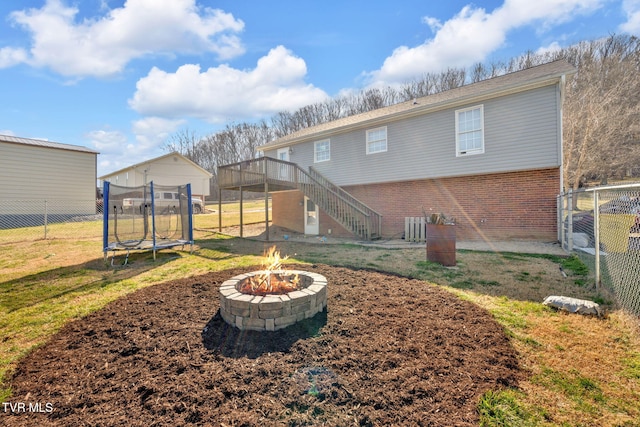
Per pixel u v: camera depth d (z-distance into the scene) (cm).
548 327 305
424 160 1034
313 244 957
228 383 217
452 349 262
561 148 791
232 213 2183
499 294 411
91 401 202
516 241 869
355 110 4122
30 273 584
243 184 1169
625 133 1673
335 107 4331
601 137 1641
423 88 3672
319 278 384
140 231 1162
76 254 792
